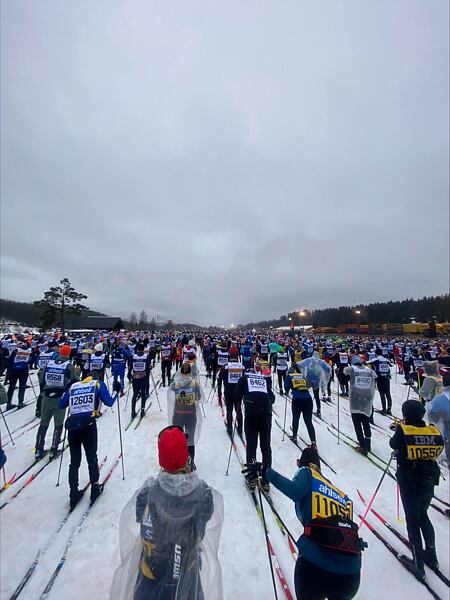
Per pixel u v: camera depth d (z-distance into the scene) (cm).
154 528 181
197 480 197
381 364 942
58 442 579
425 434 339
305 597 211
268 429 488
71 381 593
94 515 404
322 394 1128
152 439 677
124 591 180
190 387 565
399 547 358
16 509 415
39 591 292
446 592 297
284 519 402
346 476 527
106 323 6134
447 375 792
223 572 316
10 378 875
